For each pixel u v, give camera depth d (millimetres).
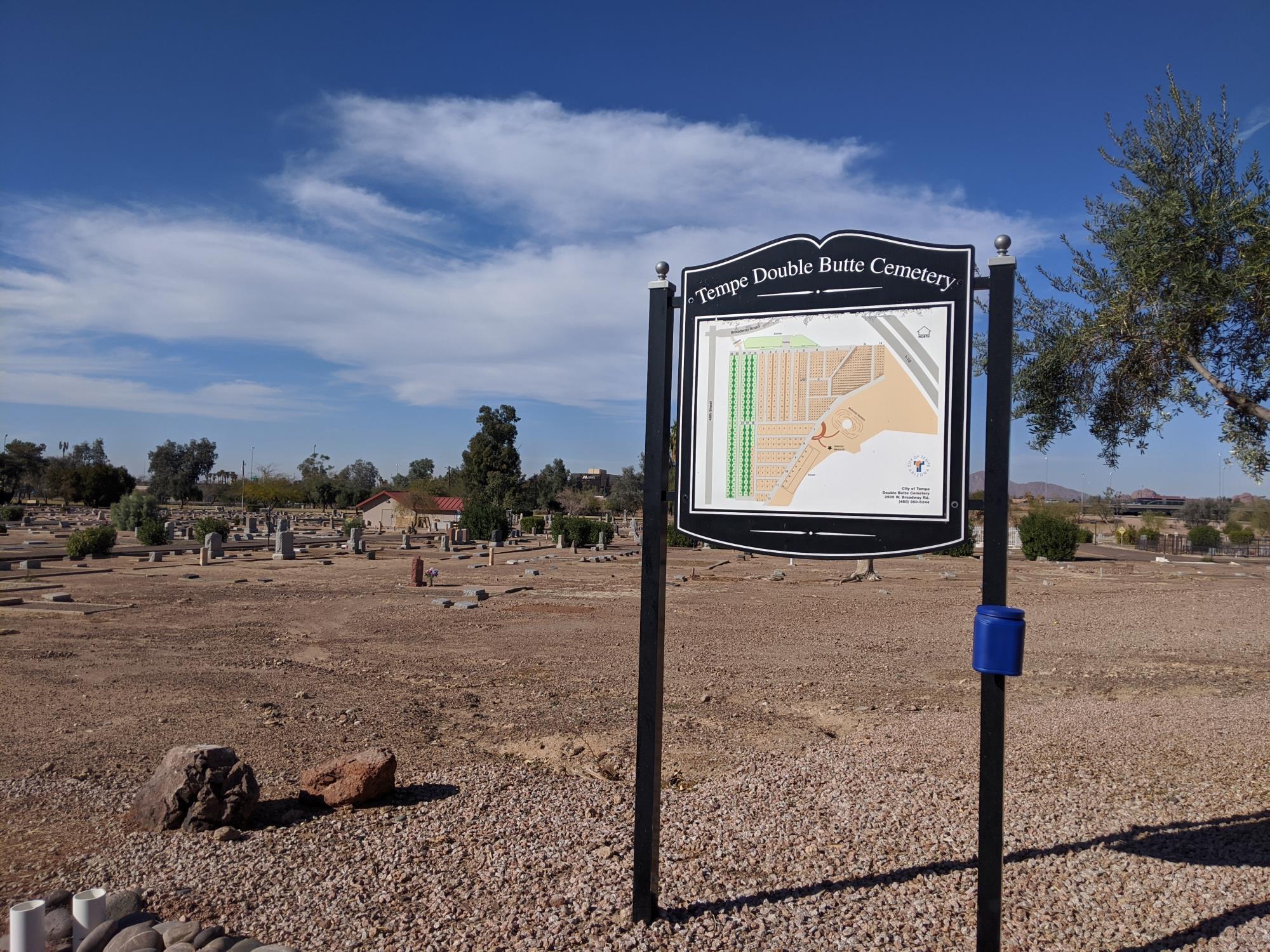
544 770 6730
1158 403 6484
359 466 123562
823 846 4836
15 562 28750
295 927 3920
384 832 5098
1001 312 3566
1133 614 17094
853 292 3990
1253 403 6000
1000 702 3412
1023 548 39344
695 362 4242
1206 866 4531
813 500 4027
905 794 5789
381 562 32594
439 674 11312
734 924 3891
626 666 11898
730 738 7832
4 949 3723
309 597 20703
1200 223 5879
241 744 7637
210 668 11711
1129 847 4812
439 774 6438
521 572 28766
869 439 3945
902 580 27375
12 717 8750
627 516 84625
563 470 112750
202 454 126938
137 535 39281
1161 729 7629
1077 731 7684
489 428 69750
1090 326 6418
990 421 3539
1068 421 7059
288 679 10938
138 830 5246
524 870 4496
